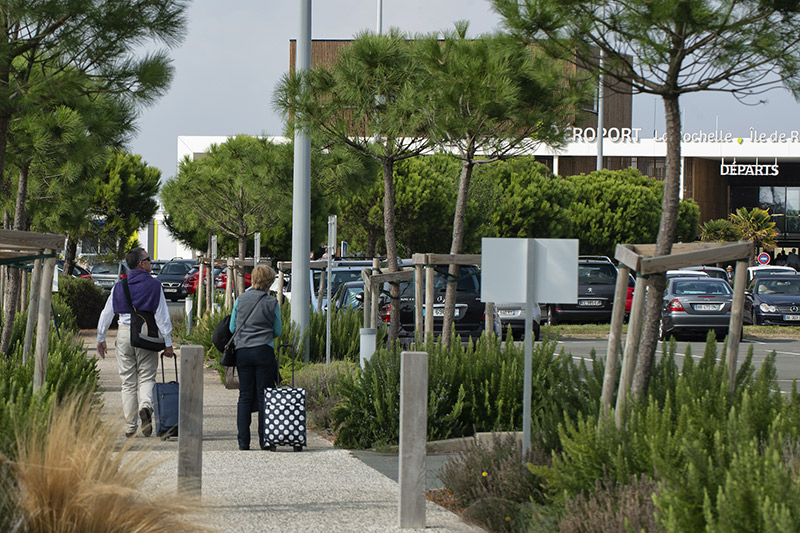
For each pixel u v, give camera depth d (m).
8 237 10.30
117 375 21.67
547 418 10.04
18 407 7.52
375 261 20.16
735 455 6.39
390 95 16.80
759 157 133.25
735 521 5.76
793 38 9.97
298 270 22.17
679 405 8.59
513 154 16.27
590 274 40.69
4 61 12.20
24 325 17.44
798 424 7.64
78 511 6.08
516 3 10.47
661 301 9.73
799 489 5.69
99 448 6.45
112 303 13.70
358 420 13.27
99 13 12.29
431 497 9.97
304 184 22.19
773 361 9.27
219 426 14.88
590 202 81.94
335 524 8.55
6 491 6.13
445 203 66.81
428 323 16.19
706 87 10.10
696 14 9.52
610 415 8.34
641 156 124.06
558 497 8.12
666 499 6.32
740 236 127.62
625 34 9.91
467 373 13.83
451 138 15.58
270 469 11.20
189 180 34.03
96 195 52.06
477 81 14.63
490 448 10.44
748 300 40.47
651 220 81.75
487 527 8.63
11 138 17.78
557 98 15.14
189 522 6.44
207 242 59.72
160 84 13.02
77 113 17.06
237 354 12.81
